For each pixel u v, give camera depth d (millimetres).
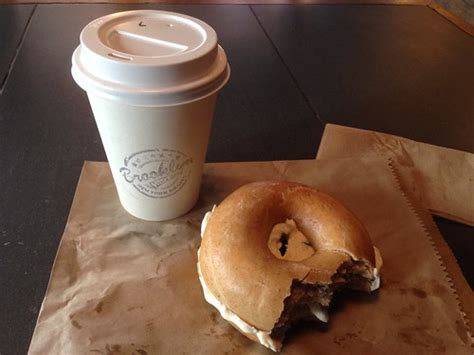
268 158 378
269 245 271
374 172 361
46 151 366
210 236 273
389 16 605
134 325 259
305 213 289
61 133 385
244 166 366
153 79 241
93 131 390
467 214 339
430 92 465
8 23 526
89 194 332
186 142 284
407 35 563
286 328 262
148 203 311
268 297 245
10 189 330
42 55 478
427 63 510
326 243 278
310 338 262
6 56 472
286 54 512
